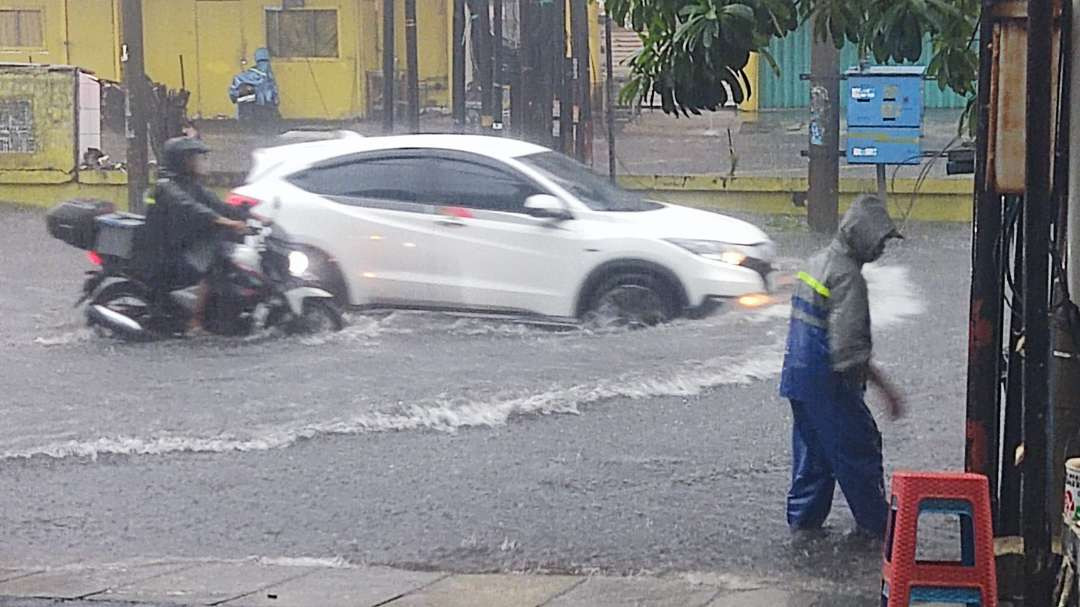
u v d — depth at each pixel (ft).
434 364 44.50
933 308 49.70
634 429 38.47
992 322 24.30
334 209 48.62
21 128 67.36
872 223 28.43
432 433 38.60
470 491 33.81
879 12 25.55
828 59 59.77
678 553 29.19
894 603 22.18
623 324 46.96
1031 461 23.17
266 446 37.83
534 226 47.75
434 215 48.32
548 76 61.26
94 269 49.37
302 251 48.47
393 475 35.19
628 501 32.86
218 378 43.96
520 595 26.66
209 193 48.80
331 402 41.57
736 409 40.27
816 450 29.81
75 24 73.92
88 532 31.27
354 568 28.76
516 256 47.73
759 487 33.76
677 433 38.24
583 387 41.70
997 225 24.00
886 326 47.96
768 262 47.57
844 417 28.84
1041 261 22.91
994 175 23.72
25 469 36.04
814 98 59.98
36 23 74.18
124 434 38.63
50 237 61.05
